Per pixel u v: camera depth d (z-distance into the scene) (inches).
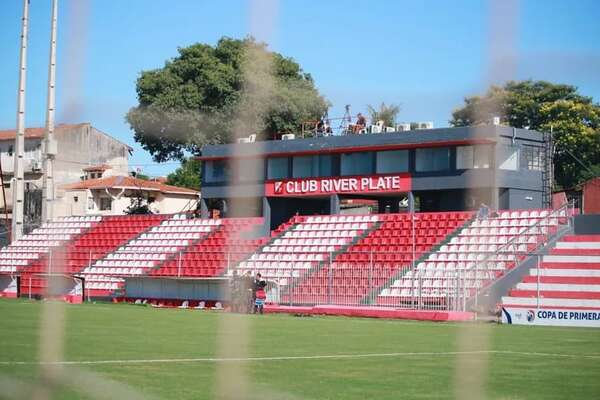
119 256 2358.5
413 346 974.4
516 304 1556.3
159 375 681.0
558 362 815.1
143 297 2080.5
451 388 635.5
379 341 1035.3
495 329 1291.8
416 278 1652.3
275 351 896.9
